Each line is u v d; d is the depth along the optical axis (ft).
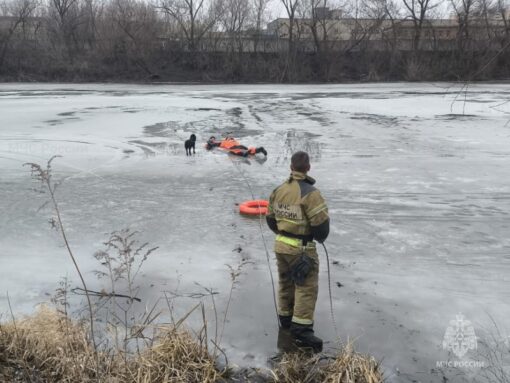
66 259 20.66
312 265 13.62
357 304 16.49
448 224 25.34
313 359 12.79
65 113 77.05
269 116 74.02
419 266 19.92
